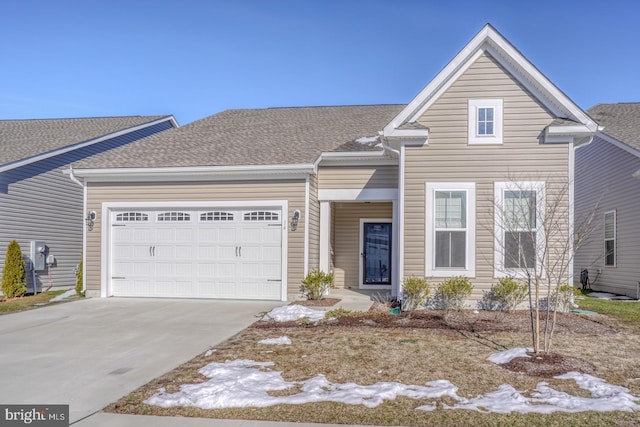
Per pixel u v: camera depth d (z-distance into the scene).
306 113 20.00
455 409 5.79
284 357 8.01
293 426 5.45
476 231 12.34
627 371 7.16
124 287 14.72
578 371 7.07
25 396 6.54
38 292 17.83
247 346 8.78
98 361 8.15
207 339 9.53
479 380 6.81
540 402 5.98
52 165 18.88
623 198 16.78
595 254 18.91
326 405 5.95
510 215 12.12
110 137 21.27
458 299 12.10
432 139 12.57
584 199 20.03
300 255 13.87
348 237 16.86
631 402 5.89
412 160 12.62
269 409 5.90
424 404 5.96
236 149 15.38
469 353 8.11
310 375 7.11
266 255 14.09
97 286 14.70
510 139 12.34
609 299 15.44
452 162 12.48
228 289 14.23
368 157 14.62
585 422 5.40
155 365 7.90
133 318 11.58
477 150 12.42
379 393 6.26
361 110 20.02
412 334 9.50
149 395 6.47
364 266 16.75
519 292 11.81
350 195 14.97
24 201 17.55
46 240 18.55
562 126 11.86
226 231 14.31
